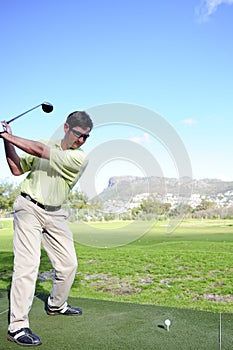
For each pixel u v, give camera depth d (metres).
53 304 2.78
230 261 6.57
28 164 2.52
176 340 2.35
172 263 6.60
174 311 2.94
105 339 2.38
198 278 5.55
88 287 5.21
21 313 2.35
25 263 2.36
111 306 3.08
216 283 5.24
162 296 4.71
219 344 2.29
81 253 7.71
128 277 5.74
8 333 2.38
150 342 2.32
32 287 2.38
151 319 2.76
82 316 2.82
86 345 2.29
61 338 2.40
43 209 2.42
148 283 5.36
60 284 2.66
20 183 2.53
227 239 9.43
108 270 6.19
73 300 3.26
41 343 2.32
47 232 2.52
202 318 2.78
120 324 2.65
